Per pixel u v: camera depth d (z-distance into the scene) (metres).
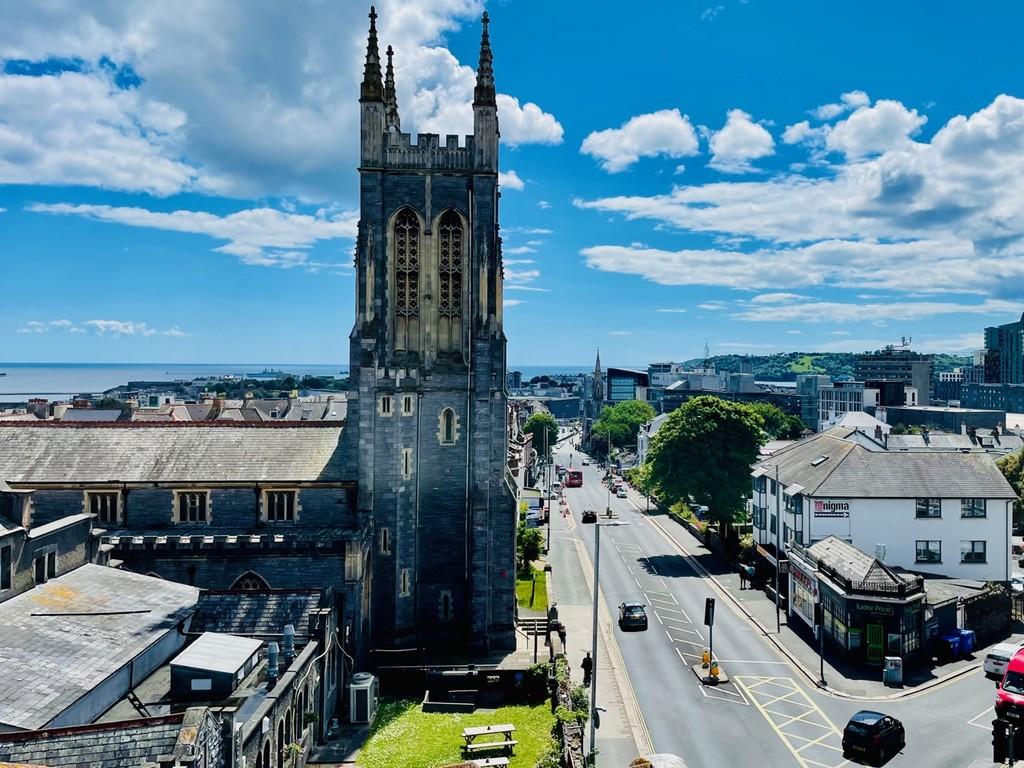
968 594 60.44
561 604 70.75
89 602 38.78
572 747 36.31
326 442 58.41
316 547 49.75
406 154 57.06
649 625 64.38
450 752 40.25
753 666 54.62
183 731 24.80
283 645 38.00
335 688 45.78
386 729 43.62
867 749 39.69
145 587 42.62
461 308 57.94
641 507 132.50
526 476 153.38
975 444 108.94
